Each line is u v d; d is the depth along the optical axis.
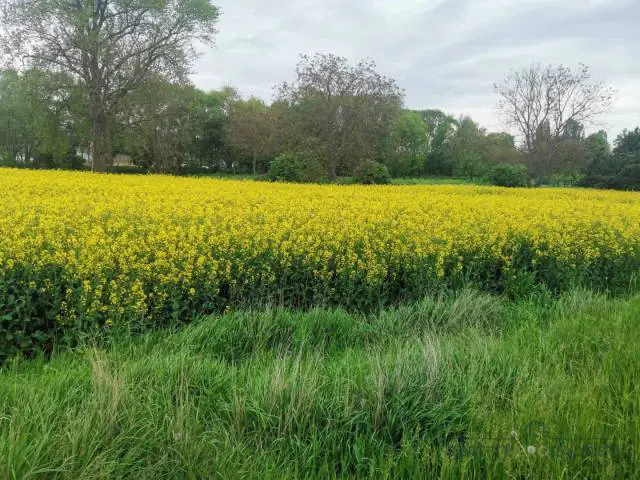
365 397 3.42
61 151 30.55
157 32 28.11
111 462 2.57
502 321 5.73
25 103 26.41
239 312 5.25
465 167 60.06
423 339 4.86
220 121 52.75
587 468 2.68
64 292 5.20
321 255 6.59
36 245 6.13
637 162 41.81
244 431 3.17
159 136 40.16
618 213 12.55
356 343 5.04
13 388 3.36
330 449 3.01
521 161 46.31
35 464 2.46
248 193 13.96
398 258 6.77
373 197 14.60
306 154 26.80
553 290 7.48
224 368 4.00
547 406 3.20
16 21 24.84
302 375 3.56
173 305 5.19
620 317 5.13
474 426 3.09
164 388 3.48
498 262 7.55
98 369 3.45
